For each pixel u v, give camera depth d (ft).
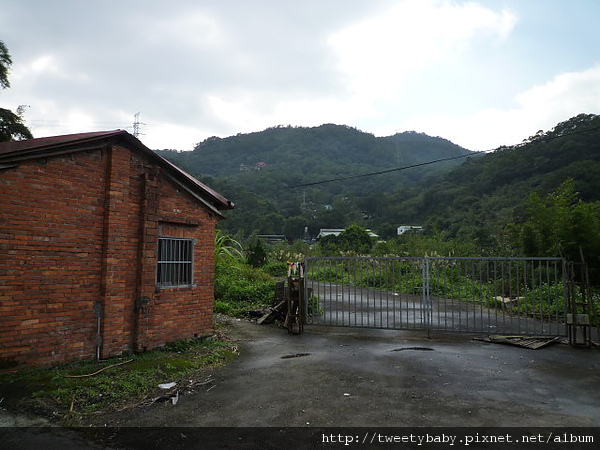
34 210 17.75
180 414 14.37
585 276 25.75
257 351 24.14
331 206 312.50
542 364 21.17
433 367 20.54
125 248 21.36
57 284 18.51
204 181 253.85
